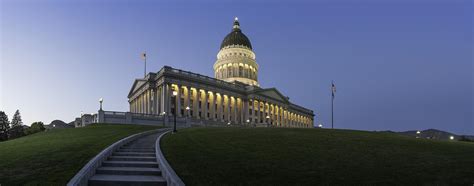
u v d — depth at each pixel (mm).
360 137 29828
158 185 13266
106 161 16734
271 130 38156
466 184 13648
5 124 110250
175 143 24047
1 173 14055
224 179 13703
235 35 158250
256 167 15914
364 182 13766
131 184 13172
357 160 18172
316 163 17156
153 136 33344
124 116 70625
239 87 131875
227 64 150500
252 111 131625
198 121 92375
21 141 31266
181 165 15938
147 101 114938
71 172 14141
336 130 40406
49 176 13492
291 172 15133
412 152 21281
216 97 122875
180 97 107812
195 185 12711
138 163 16359
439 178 14523
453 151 22234
